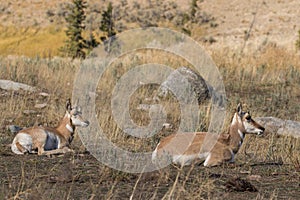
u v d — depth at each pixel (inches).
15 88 1925.4
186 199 791.7
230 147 1098.7
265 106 1879.9
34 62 2374.5
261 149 1325.0
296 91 2101.4
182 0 6830.7
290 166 1065.5
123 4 6692.9
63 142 1237.1
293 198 840.9
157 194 824.9
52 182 888.3
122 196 812.0
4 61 2354.8
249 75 2278.5
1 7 6555.1
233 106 1786.4
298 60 2610.7
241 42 5423.2
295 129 1530.5
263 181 946.7
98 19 5890.8
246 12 6407.5
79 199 791.1
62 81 2001.7
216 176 957.2
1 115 1574.8
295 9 6358.3
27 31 6028.5
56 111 1680.6
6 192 810.2
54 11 6412.4
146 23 6235.2
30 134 1193.4
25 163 1052.5
